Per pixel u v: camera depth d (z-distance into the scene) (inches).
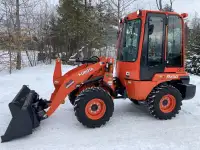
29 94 189.3
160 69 201.5
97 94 181.5
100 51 722.2
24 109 163.3
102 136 169.8
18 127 162.6
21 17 597.9
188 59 570.9
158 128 184.5
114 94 201.8
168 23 198.5
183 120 202.4
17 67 508.7
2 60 486.3
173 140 163.5
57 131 177.8
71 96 212.7
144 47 193.2
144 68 195.6
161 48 199.2
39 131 177.3
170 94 201.5
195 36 598.9
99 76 195.0
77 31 693.9
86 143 158.9
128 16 208.4
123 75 206.7
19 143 158.7
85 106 179.0
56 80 198.4
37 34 661.9
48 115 181.2
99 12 693.3
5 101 256.4
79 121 181.0
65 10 700.0
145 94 199.0
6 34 475.5
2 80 370.9
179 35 204.4
